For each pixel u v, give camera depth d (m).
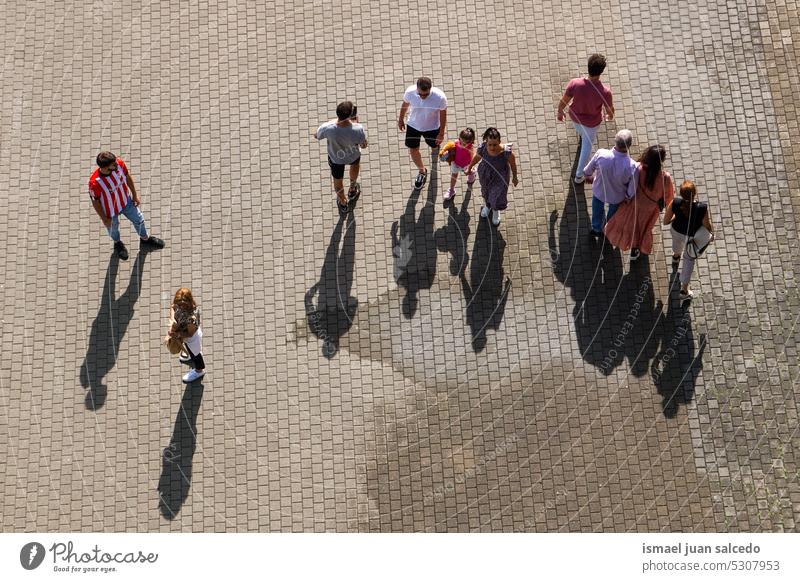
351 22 15.82
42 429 13.26
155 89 15.35
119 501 12.95
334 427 13.29
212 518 12.88
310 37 15.71
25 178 14.73
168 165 14.80
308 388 13.49
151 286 14.06
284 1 15.99
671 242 14.18
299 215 14.48
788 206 14.39
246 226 14.42
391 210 14.48
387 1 15.97
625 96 15.21
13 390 13.46
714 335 13.69
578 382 13.50
